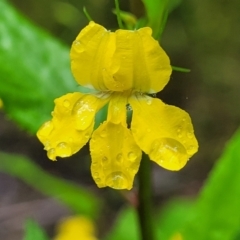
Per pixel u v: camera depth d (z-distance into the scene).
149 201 0.14
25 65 0.15
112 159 0.12
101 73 0.13
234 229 0.15
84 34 0.13
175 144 0.12
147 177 0.14
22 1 0.46
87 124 0.12
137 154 0.12
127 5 0.35
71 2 0.45
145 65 0.12
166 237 0.23
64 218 0.38
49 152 0.12
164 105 0.12
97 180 0.12
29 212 0.39
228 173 0.16
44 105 0.15
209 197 0.16
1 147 0.45
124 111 0.13
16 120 0.15
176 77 0.46
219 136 0.44
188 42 0.47
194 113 0.46
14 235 0.37
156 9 0.13
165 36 0.47
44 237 0.15
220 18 0.46
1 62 0.15
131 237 0.23
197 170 0.42
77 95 0.13
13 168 0.23
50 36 0.16
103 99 0.13
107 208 0.37
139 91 0.13
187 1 0.46
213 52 0.47
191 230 0.16
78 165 0.43
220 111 0.45
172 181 0.41
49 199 0.40
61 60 0.15
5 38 0.15
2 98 0.15
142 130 0.12
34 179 0.23
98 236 0.35
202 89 0.46
